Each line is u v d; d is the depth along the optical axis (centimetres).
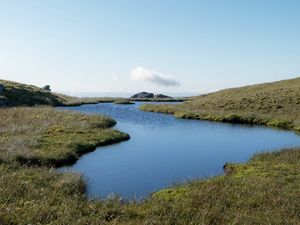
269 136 4038
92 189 1898
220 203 1453
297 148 2831
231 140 3738
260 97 7194
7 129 3212
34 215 1185
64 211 1258
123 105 9156
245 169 2242
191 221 1252
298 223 1244
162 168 2450
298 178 1898
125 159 2694
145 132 4225
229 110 6606
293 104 6328
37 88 9988
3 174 1683
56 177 1812
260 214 1332
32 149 2523
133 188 1953
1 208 1220
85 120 4331
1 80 9150
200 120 5647
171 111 6844
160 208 1391
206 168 2472
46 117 4281
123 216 1298
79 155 2741
